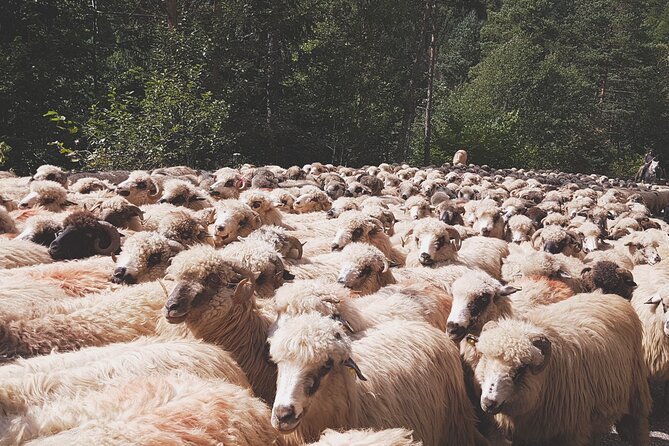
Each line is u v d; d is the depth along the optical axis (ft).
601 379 11.25
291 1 56.39
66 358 9.43
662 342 13.19
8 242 13.74
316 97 60.85
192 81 44.70
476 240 16.44
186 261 10.34
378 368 9.87
